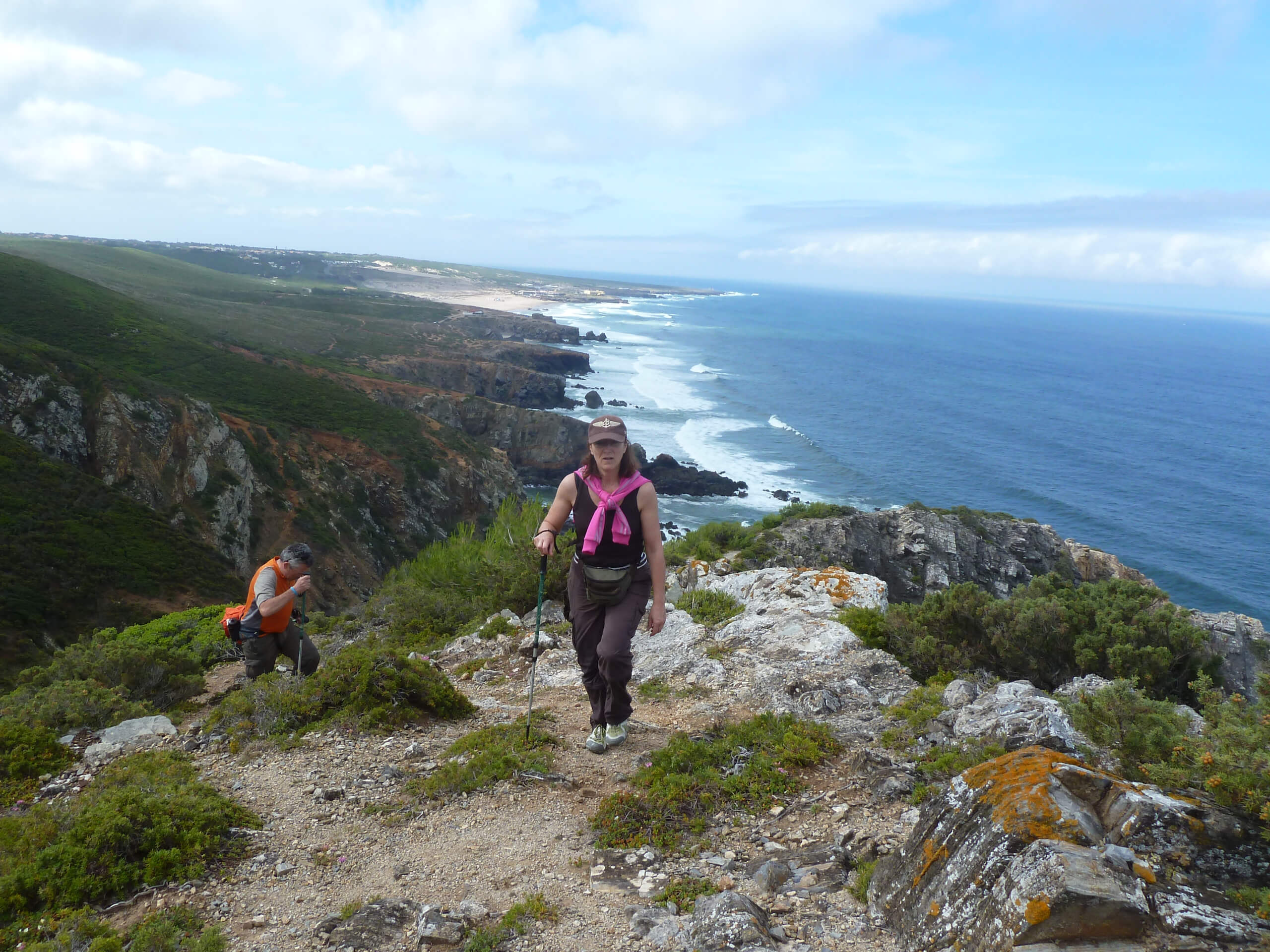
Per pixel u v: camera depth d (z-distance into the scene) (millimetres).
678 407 106750
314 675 6238
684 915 3217
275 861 3826
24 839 3902
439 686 6230
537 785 4648
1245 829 2674
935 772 4363
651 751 5172
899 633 8211
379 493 58656
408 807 4430
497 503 66375
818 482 72812
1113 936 2369
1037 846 2609
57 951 3107
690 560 15672
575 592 4914
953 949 2678
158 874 3629
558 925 3195
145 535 39344
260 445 54562
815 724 5324
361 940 3090
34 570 33219
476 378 110500
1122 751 3756
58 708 6516
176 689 8250
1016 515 67812
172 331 77000
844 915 3150
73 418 45312
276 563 7230
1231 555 61375
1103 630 7457
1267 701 3273
